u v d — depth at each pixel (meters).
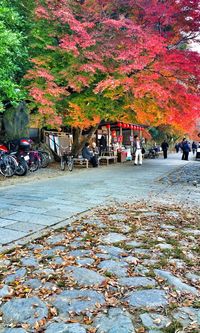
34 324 2.35
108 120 16.17
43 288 2.90
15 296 2.76
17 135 13.73
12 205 6.15
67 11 10.98
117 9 12.38
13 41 8.65
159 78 11.08
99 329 2.29
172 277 3.15
